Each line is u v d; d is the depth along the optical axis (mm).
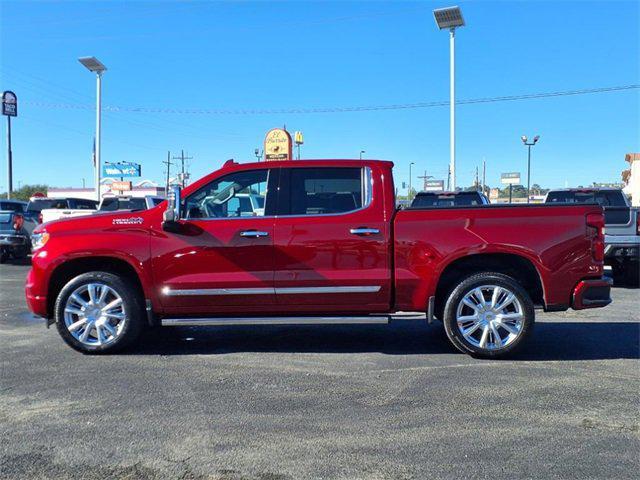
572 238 5816
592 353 6219
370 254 5906
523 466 3607
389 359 6016
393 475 3502
